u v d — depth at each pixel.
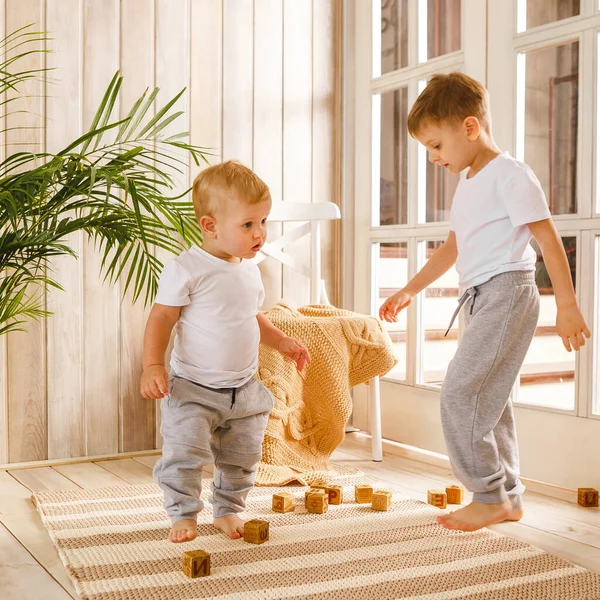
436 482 2.24
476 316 1.73
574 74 2.10
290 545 1.66
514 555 1.60
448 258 1.98
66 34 2.44
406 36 2.72
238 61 2.76
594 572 1.52
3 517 1.89
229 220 1.61
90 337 2.51
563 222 2.13
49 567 1.55
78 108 2.46
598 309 2.06
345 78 2.98
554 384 2.17
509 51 2.28
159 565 1.53
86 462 2.48
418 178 2.65
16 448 2.42
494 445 1.73
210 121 2.71
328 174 2.98
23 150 2.39
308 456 2.32
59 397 2.47
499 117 2.32
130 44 2.54
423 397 2.63
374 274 2.92
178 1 2.63
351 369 2.38
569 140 2.12
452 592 1.41
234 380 1.67
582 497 1.99
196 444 1.61
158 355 1.60
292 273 2.90
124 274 2.56
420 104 1.78
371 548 1.64
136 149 1.79
